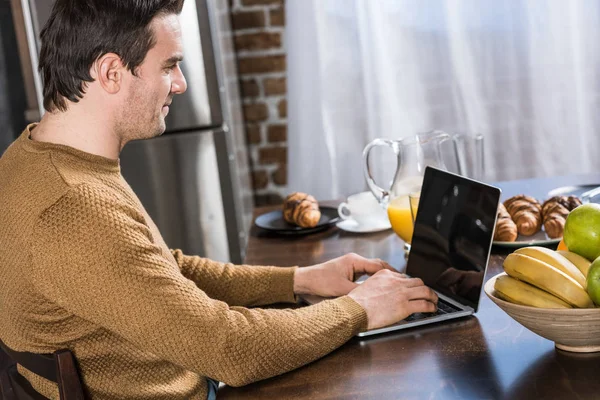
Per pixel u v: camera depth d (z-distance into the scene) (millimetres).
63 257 997
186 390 1182
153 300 1009
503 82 3129
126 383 1124
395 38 3102
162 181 2760
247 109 3311
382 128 3160
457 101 3152
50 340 1084
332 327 1125
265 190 3402
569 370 986
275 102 3301
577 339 999
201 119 2732
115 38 1080
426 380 1009
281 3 3191
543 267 1002
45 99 1140
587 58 3057
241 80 3281
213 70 2697
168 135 2729
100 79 1097
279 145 3348
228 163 2775
